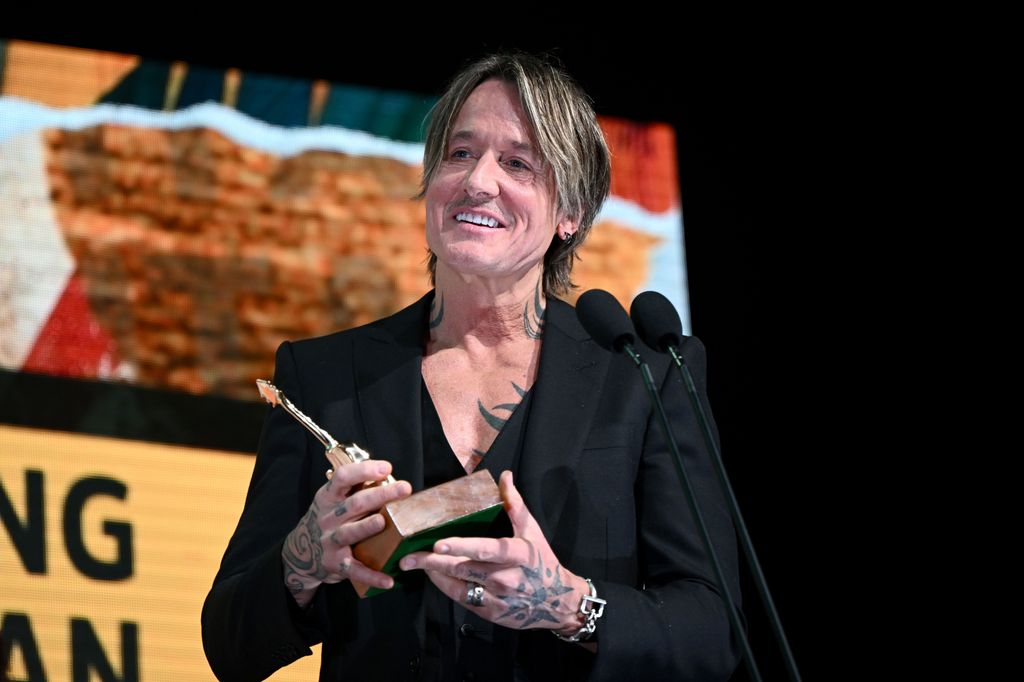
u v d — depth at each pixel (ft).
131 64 33.99
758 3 39.01
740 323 37.76
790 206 38.86
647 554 16.83
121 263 32.19
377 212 34.45
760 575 14.34
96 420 30.58
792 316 38.09
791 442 37.19
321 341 17.97
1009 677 36.06
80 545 29.35
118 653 28.76
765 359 37.65
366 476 14.43
